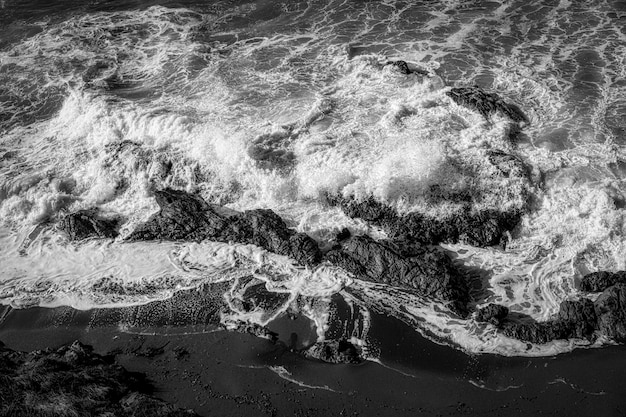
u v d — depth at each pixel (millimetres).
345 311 16125
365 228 18250
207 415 14117
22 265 18828
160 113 22375
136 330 16359
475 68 23469
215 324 16219
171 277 17688
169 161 20578
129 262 18391
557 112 20844
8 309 17422
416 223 17781
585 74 22547
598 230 16844
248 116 22125
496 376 14273
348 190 18625
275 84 23953
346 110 21828
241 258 17938
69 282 18016
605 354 14492
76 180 21172
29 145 23078
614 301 14945
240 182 19906
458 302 15852
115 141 22078
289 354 15258
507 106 21078
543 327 14898
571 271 16328
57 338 16469
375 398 14117
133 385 14898
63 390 14414
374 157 19219
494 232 17281
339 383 14484
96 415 13867
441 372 14484
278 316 16219
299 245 17531
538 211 17797
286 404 14188
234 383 14758
